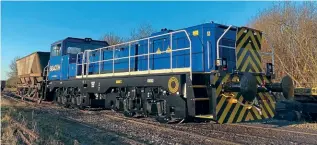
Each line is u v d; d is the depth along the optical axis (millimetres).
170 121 8734
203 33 8672
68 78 14789
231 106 7617
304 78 18484
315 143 6383
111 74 11445
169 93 8586
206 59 8445
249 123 9703
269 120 10680
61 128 8359
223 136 7109
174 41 9578
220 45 8492
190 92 7820
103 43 17016
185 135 7141
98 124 9211
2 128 8008
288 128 8578
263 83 8617
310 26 20406
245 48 8680
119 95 10984
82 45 16125
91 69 13844
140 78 9672
